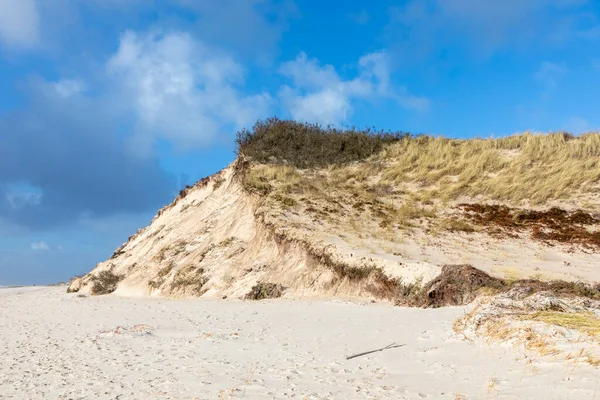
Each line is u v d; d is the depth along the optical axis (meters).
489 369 6.92
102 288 27.97
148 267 27.31
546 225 22.08
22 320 17.22
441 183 26.28
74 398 7.39
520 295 12.20
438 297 15.25
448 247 20.06
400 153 29.44
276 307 16.69
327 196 25.05
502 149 28.98
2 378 8.78
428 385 6.64
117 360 9.77
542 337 7.51
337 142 30.45
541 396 5.63
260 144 29.95
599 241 20.30
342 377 7.46
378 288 17.42
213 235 26.20
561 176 25.22
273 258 21.64
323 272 19.31
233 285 21.38
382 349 8.98
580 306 10.09
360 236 20.95
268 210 23.38
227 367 8.64
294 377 7.64
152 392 7.40
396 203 24.91
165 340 11.67
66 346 11.68
